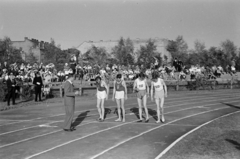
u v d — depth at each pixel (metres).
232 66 40.75
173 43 68.44
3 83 20.39
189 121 11.70
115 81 11.55
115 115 13.21
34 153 7.07
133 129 9.98
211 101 20.03
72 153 7.05
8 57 46.31
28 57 61.31
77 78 31.80
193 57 65.62
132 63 59.84
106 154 6.96
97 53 61.72
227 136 8.75
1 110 15.25
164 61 62.53
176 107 16.48
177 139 8.45
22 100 20.55
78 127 10.37
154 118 12.41
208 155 6.70
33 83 19.70
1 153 7.08
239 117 12.78
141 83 11.30
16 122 11.56
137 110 14.98
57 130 9.89
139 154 6.95
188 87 32.03
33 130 9.92
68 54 54.38
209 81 33.22
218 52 63.69
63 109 15.69
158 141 8.25
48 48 54.50
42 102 19.17
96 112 14.27
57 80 28.92
